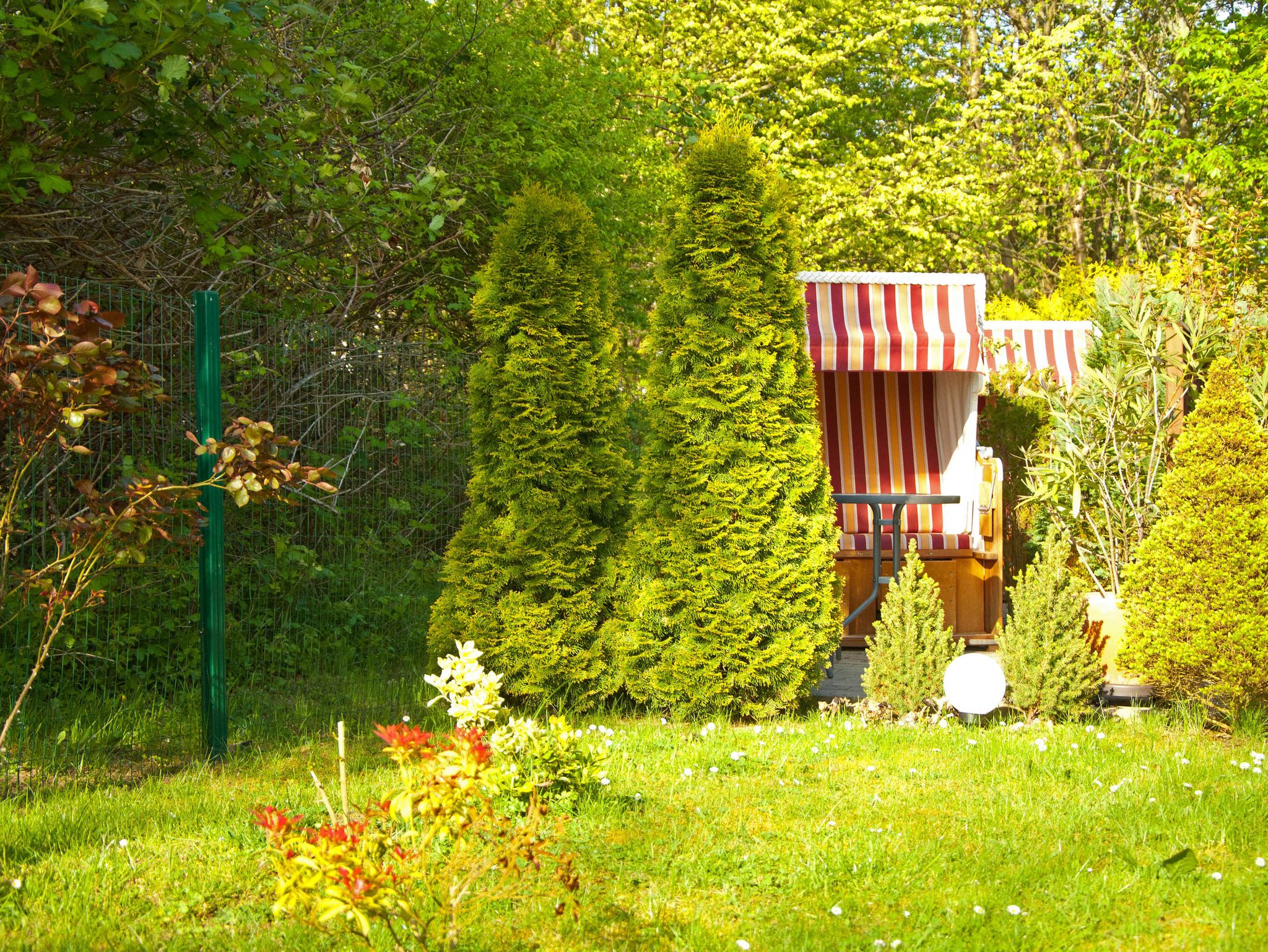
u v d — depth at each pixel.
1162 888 3.83
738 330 6.68
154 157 6.66
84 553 5.41
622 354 11.40
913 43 24.38
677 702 6.56
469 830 3.44
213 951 3.35
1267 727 6.08
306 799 4.83
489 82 10.84
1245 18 19.03
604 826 4.50
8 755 5.29
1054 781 5.21
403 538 7.54
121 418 6.11
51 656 5.95
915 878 3.94
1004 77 23.16
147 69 6.24
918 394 10.95
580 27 17.77
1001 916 3.61
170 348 6.38
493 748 4.62
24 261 7.06
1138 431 7.46
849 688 7.86
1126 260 9.68
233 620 6.66
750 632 6.52
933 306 9.12
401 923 3.43
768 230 6.73
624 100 12.68
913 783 5.21
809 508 6.77
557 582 6.61
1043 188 23.48
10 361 4.33
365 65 10.20
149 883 3.87
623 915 3.62
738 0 20.59
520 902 3.71
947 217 21.41
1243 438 6.00
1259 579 5.95
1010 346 11.70
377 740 6.05
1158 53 22.12
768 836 4.42
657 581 6.59
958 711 6.54
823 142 21.91
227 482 4.81
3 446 5.36
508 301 6.76
